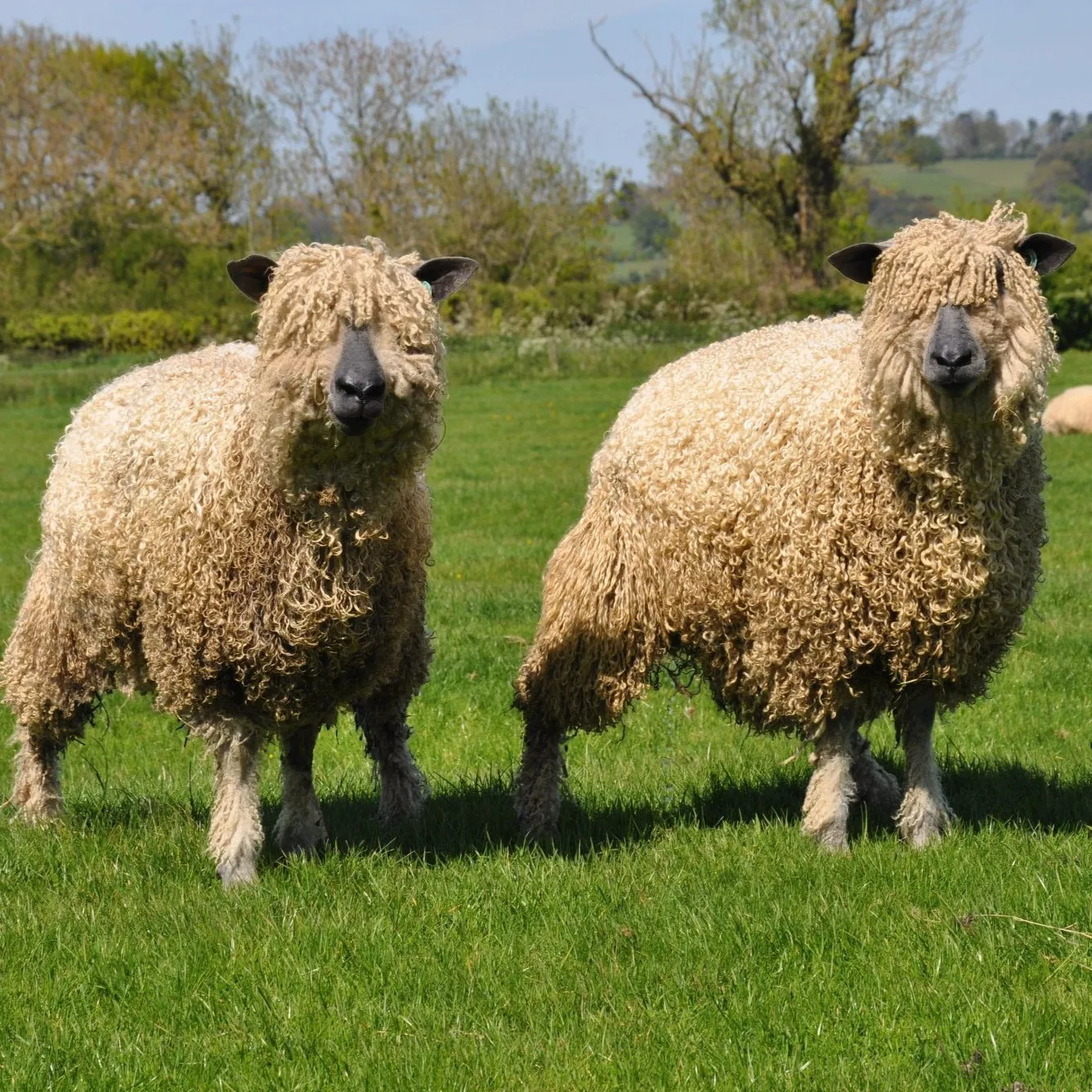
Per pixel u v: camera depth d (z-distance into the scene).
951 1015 3.92
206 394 5.12
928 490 4.91
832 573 5.10
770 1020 3.98
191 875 5.34
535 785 6.05
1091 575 11.50
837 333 5.51
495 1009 4.12
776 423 5.26
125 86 64.56
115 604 5.34
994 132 152.75
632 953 4.46
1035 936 4.37
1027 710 7.69
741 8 48.38
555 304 51.38
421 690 8.65
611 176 59.22
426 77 58.59
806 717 5.38
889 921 4.57
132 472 5.16
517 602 11.23
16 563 14.88
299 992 4.26
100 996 4.34
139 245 56.69
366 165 58.75
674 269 54.75
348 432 4.57
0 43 54.91
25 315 51.53
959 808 5.96
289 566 4.87
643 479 5.61
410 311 4.64
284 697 5.11
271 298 4.68
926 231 4.78
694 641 5.73
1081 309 40.50
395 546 5.14
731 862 5.28
